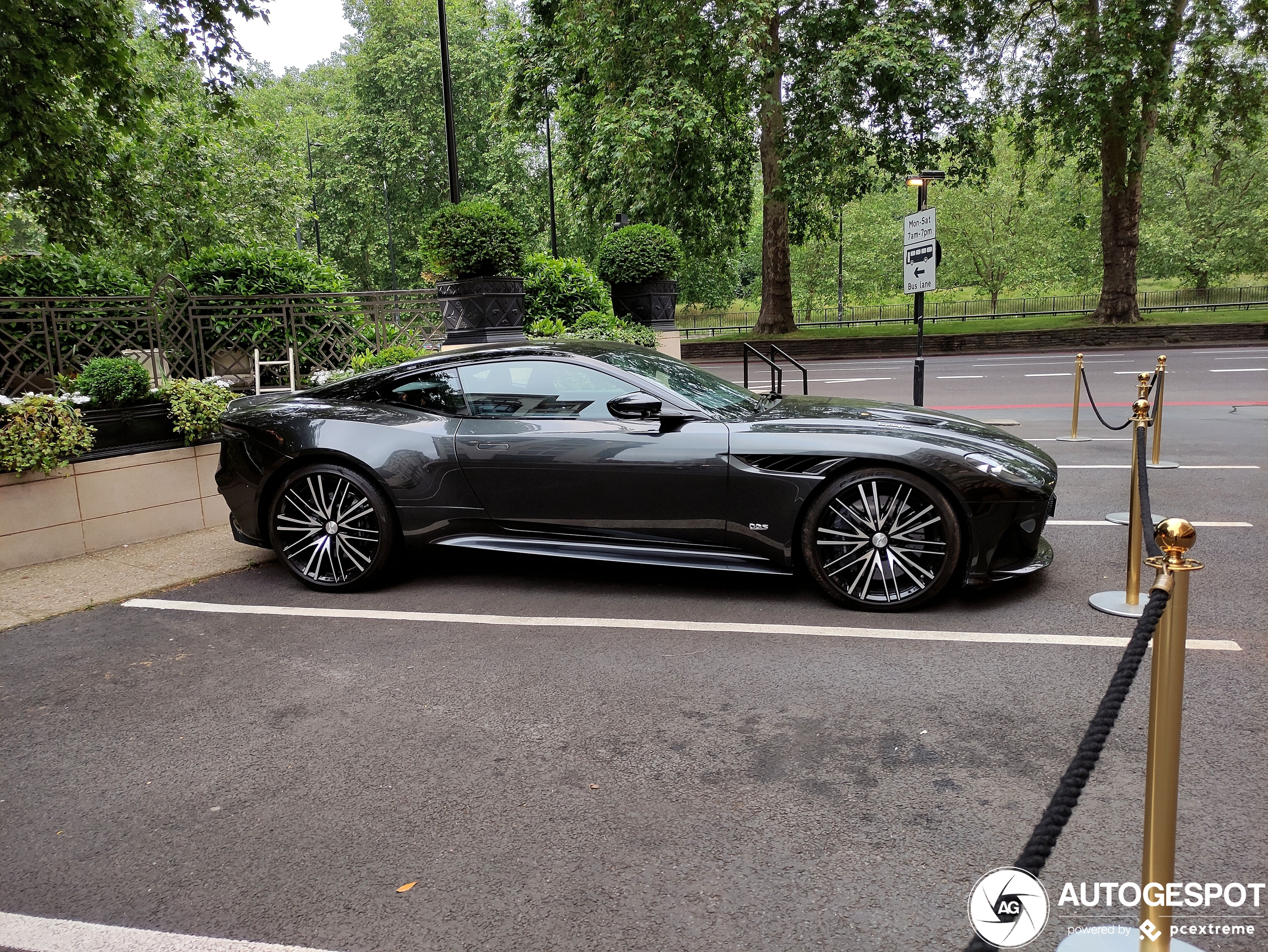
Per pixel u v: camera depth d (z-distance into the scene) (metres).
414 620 4.58
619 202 24.12
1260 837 2.42
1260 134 25.42
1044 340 25.91
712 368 23.44
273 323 9.94
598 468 4.73
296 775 3.00
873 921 2.14
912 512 4.36
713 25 20.08
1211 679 3.46
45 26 8.38
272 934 2.19
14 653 4.31
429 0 45.81
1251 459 8.16
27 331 8.76
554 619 4.52
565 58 23.59
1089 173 30.31
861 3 22.81
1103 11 23.23
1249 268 43.19
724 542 4.67
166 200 17.62
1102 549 5.45
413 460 4.98
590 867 2.42
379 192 46.38
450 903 2.28
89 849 2.61
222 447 5.39
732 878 2.34
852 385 16.72
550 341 5.42
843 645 4.00
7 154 9.51
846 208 50.03
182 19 9.76
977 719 3.22
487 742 3.19
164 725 3.43
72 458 5.96
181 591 5.25
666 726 3.27
